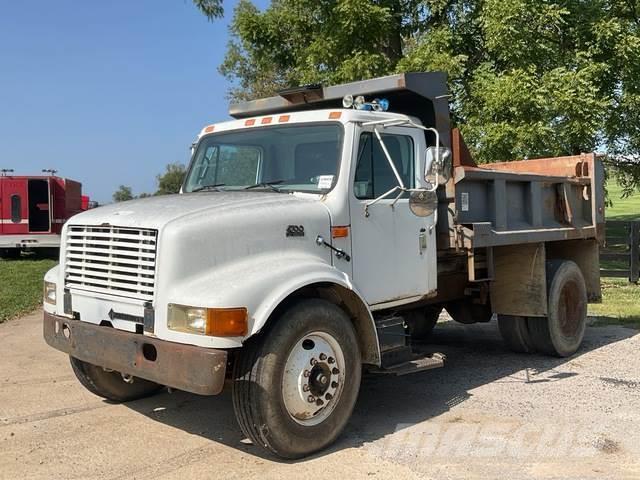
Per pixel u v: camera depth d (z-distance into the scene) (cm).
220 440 510
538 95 1336
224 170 604
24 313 1165
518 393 633
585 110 1370
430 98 627
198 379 422
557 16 1397
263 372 442
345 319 492
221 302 422
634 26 1658
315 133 547
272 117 578
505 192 686
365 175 546
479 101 1461
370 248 544
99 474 447
